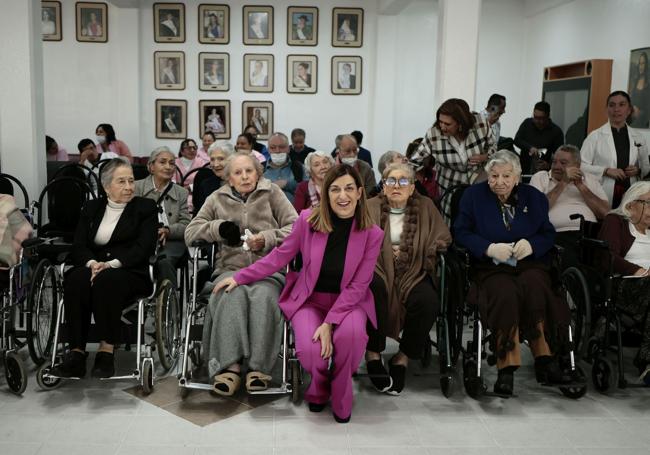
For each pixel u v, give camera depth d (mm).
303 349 3045
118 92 9031
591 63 7258
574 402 3361
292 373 3250
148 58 9133
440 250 3418
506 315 3207
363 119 9508
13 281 3447
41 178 5309
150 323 4395
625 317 3570
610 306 3416
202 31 9109
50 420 3043
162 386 3449
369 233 3164
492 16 9438
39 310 3611
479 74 9531
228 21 9109
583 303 3566
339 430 3004
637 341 3643
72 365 3229
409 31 9289
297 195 4539
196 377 3602
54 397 3291
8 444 2811
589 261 3691
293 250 3270
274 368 3723
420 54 9344
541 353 3293
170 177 4371
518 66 9586
